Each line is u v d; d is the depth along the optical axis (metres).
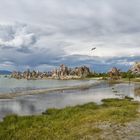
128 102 42.22
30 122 23.22
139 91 84.81
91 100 53.41
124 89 96.19
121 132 18.36
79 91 85.44
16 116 27.30
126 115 25.61
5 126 22.44
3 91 86.00
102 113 26.72
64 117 26.36
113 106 37.34
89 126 20.47
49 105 44.28
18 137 17.83
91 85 129.50
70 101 51.53
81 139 16.56
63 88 103.94
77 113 28.72
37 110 37.66
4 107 41.00
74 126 21.05
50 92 79.88
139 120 23.06
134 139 16.45
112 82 169.62
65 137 17.05
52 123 22.55
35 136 17.73
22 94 70.00
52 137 17.31
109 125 20.75
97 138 16.67
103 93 76.00
